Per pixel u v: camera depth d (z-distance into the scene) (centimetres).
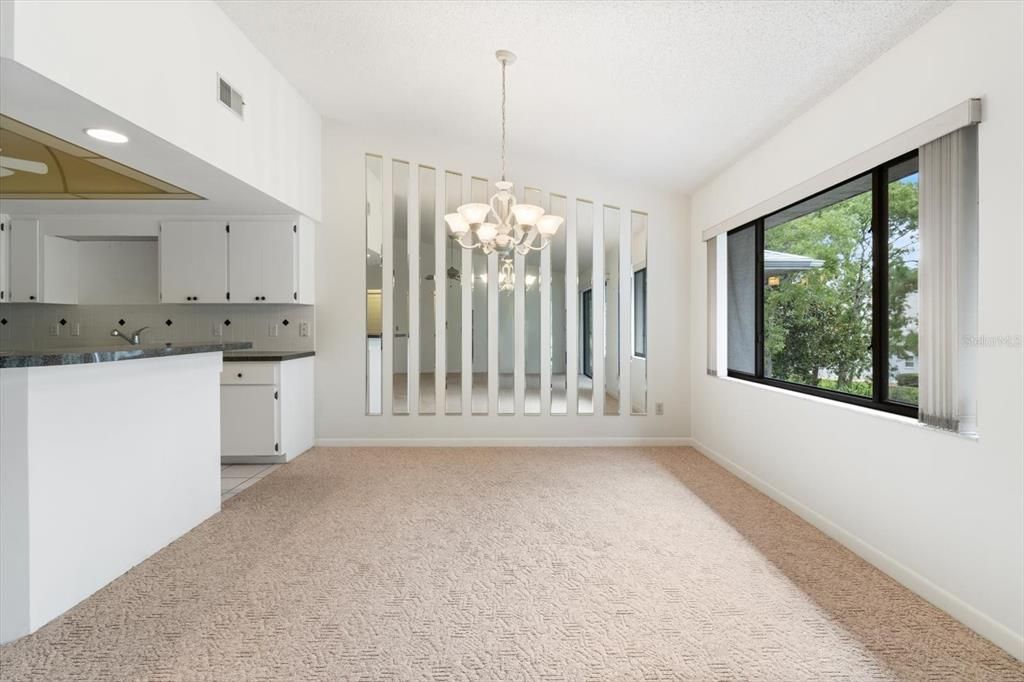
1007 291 171
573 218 474
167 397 254
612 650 169
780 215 341
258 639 174
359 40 318
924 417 203
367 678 155
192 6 266
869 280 261
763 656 166
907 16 205
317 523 282
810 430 283
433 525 279
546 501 319
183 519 266
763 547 251
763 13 226
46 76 181
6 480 177
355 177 462
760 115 306
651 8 240
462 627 182
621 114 348
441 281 474
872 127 238
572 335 480
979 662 163
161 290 416
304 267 435
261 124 343
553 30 273
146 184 333
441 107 396
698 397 459
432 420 473
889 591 209
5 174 315
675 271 477
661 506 310
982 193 180
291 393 419
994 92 175
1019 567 166
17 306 446
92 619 187
